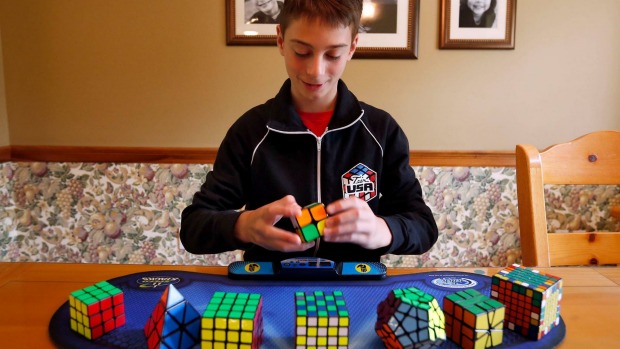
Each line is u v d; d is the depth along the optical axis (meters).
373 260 0.95
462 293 0.54
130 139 1.71
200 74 1.67
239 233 0.73
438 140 1.70
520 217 0.97
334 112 0.98
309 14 0.77
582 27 1.65
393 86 1.66
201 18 1.63
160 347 0.47
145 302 0.61
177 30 1.64
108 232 1.75
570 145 1.00
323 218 0.63
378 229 0.71
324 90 0.86
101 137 1.71
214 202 0.91
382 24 1.61
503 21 1.62
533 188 0.94
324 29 0.77
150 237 1.75
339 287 0.66
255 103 1.68
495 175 1.70
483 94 1.68
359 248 0.95
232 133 1.02
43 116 1.70
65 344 0.51
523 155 0.95
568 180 1.00
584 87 1.68
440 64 1.65
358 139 1.00
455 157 1.69
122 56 1.66
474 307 0.50
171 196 1.72
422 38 1.64
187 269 0.74
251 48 1.64
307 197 0.97
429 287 0.67
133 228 1.74
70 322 0.55
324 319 0.48
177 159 1.70
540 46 1.66
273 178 0.97
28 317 0.58
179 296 0.49
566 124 1.70
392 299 0.51
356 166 0.98
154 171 1.71
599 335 0.55
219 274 0.71
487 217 1.72
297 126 0.95
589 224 1.73
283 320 0.56
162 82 1.67
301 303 0.51
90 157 1.70
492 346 0.51
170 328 0.47
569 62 1.67
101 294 0.53
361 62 1.64
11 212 1.72
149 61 1.66
